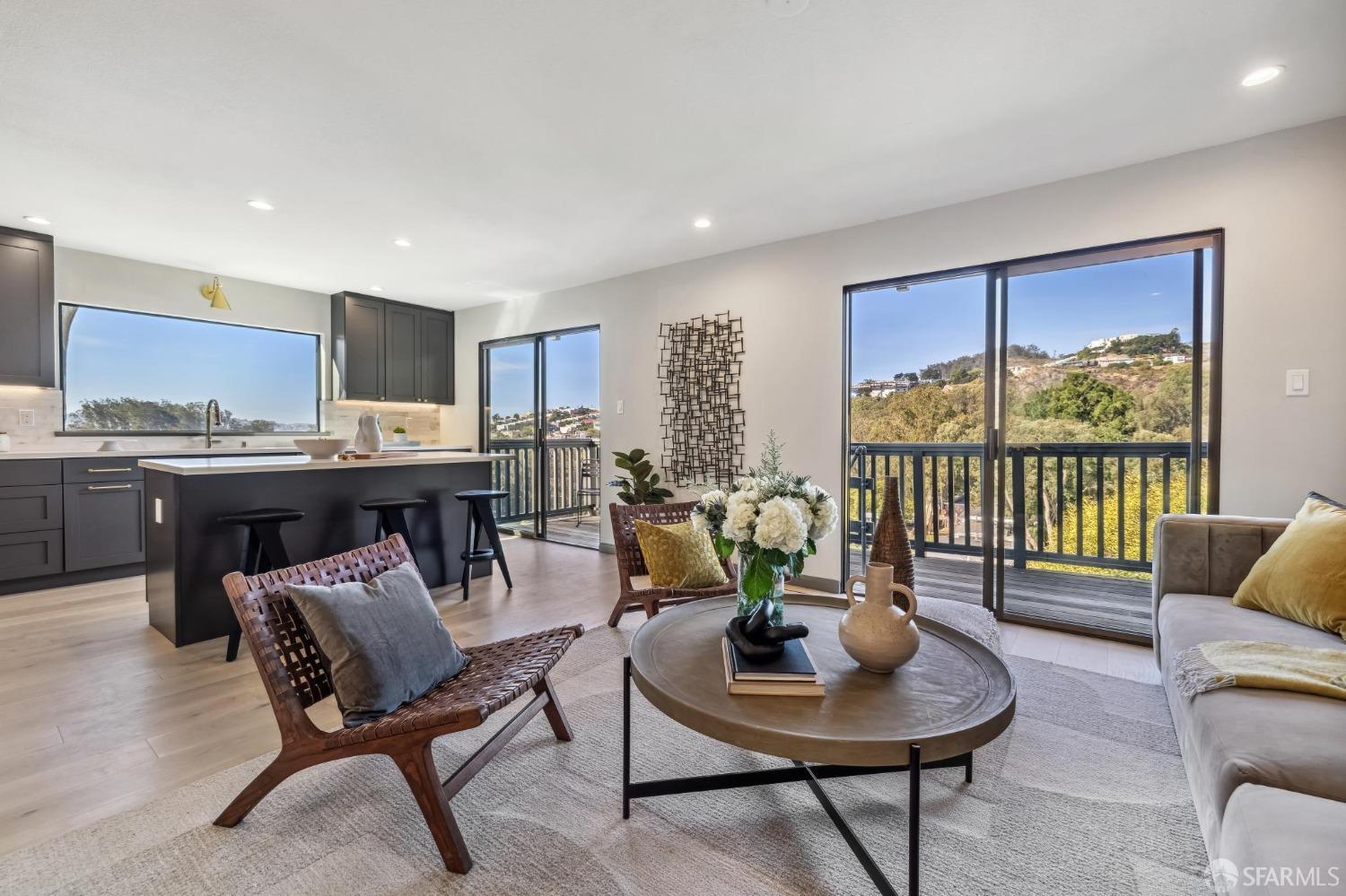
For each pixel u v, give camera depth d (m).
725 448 4.36
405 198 3.33
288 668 1.62
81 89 2.24
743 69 2.14
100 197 3.31
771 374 4.13
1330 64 2.09
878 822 1.58
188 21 1.86
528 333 5.78
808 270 3.97
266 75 2.16
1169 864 1.41
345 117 2.46
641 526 2.97
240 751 1.90
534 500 5.86
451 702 1.53
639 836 1.52
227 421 5.20
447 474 4.05
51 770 1.79
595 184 3.14
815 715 1.28
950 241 3.43
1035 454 3.35
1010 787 1.73
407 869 1.40
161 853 1.44
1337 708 1.30
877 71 2.16
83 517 3.96
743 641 1.52
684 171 2.99
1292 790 1.08
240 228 3.82
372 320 5.77
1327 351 2.48
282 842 1.49
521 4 1.80
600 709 2.21
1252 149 2.63
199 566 2.86
